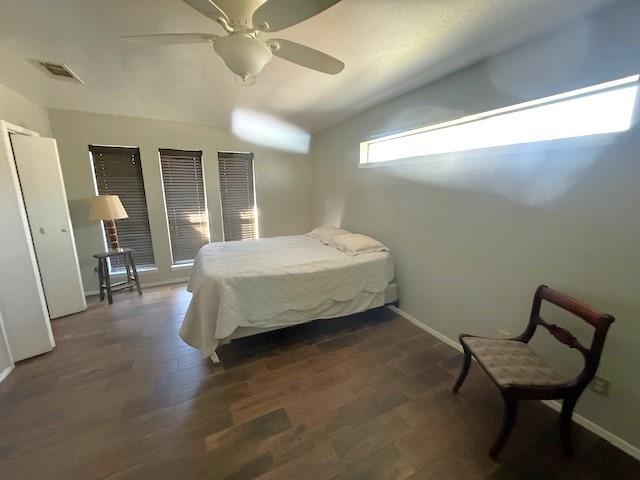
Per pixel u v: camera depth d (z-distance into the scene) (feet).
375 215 10.25
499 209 6.19
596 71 4.58
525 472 4.25
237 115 10.77
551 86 5.16
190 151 12.13
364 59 6.18
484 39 5.37
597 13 4.50
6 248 6.48
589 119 4.86
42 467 4.27
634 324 4.40
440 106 7.33
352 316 9.39
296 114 10.68
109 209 9.80
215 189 12.77
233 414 5.28
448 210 7.41
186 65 6.47
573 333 5.11
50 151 8.61
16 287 6.64
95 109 9.84
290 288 7.29
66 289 9.18
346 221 12.09
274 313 7.13
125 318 9.11
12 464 4.32
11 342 6.64
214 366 6.73
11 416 5.22
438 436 4.86
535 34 5.20
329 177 13.06
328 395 5.80
